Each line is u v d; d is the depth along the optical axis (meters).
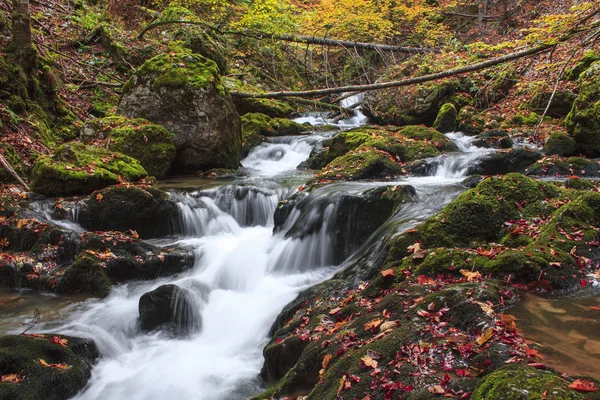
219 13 18.11
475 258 4.39
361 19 19.19
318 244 6.88
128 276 6.60
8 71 10.65
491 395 2.48
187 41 16.03
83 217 7.76
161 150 10.30
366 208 6.70
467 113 13.12
